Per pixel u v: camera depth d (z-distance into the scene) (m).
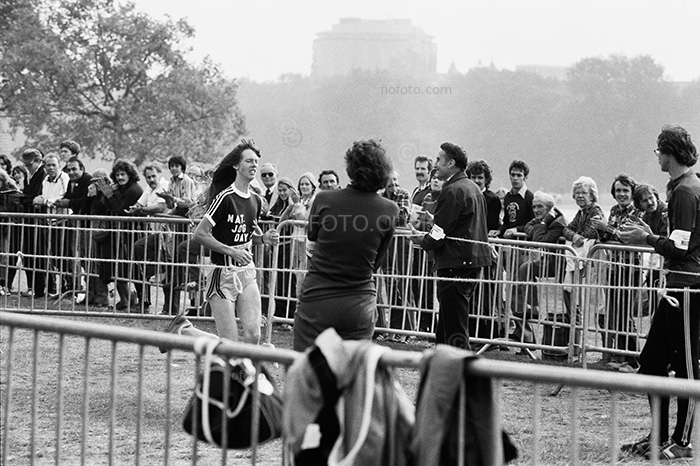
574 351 11.30
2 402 9.09
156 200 15.84
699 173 9.58
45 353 11.41
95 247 14.39
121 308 14.73
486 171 13.54
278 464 7.41
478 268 9.62
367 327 6.95
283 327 13.41
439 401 4.12
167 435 4.82
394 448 4.41
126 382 10.03
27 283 15.84
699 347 7.90
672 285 7.61
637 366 11.31
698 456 4.07
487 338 11.98
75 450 7.66
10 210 16.95
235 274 8.66
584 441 8.16
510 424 8.70
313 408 4.38
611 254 11.42
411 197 14.48
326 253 6.91
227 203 8.70
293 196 14.43
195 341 4.74
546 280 11.69
